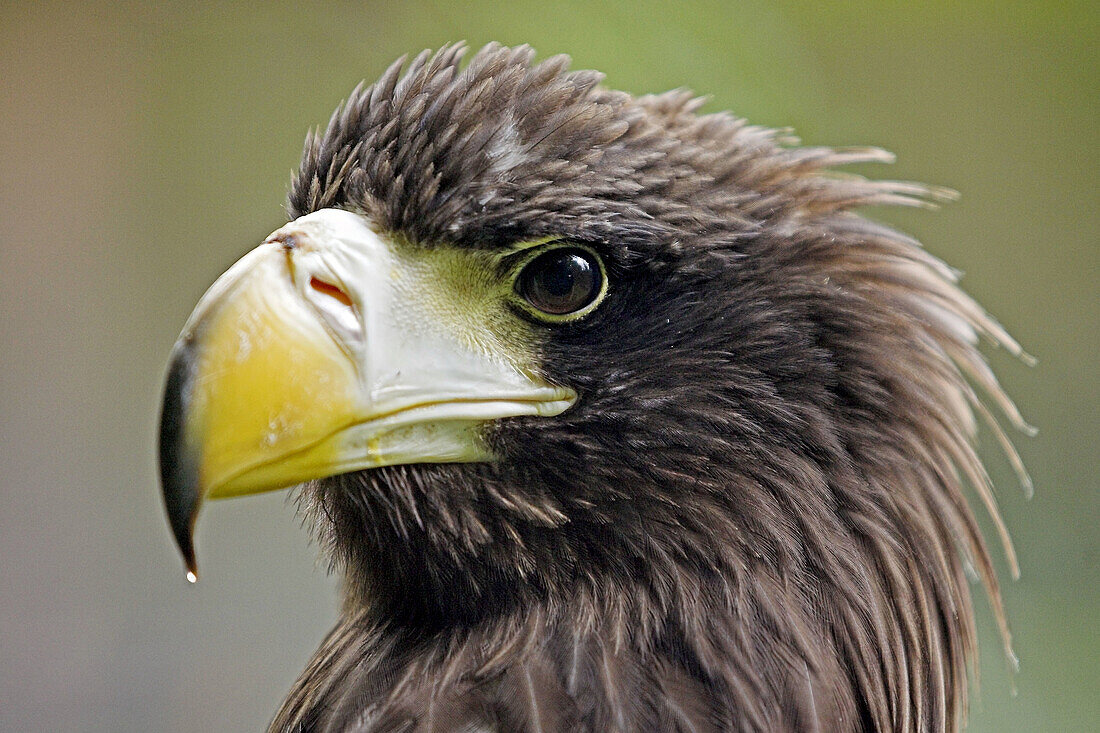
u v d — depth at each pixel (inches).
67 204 188.2
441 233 111.5
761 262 112.0
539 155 111.6
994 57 162.6
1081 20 160.9
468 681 111.5
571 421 111.7
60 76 193.9
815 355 111.9
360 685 112.2
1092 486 156.6
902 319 112.3
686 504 111.7
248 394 111.0
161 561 173.9
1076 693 135.3
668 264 111.7
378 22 149.1
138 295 185.3
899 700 112.3
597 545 111.7
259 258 111.5
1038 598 144.4
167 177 182.5
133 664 163.8
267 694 158.2
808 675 111.6
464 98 111.8
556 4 128.0
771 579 111.7
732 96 130.3
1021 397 163.8
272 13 170.1
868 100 152.3
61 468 179.0
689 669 111.5
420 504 111.7
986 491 112.9
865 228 113.0
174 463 111.0
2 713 159.2
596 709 111.1
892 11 150.3
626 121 111.9
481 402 111.7
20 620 167.9
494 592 112.0
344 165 112.0
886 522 112.0
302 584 162.2
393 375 111.4
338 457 111.3
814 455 111.9
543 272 111.7
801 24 139.4
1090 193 167.6
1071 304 169.3
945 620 112.7
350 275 111.5
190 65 178.9
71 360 182.2
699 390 111.7
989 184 166.6
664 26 128.7
